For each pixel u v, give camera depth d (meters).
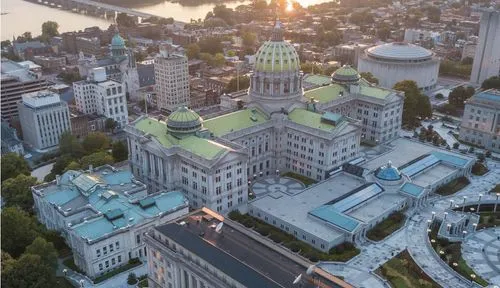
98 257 172.88
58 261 183.38
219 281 135.88
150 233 161.75
